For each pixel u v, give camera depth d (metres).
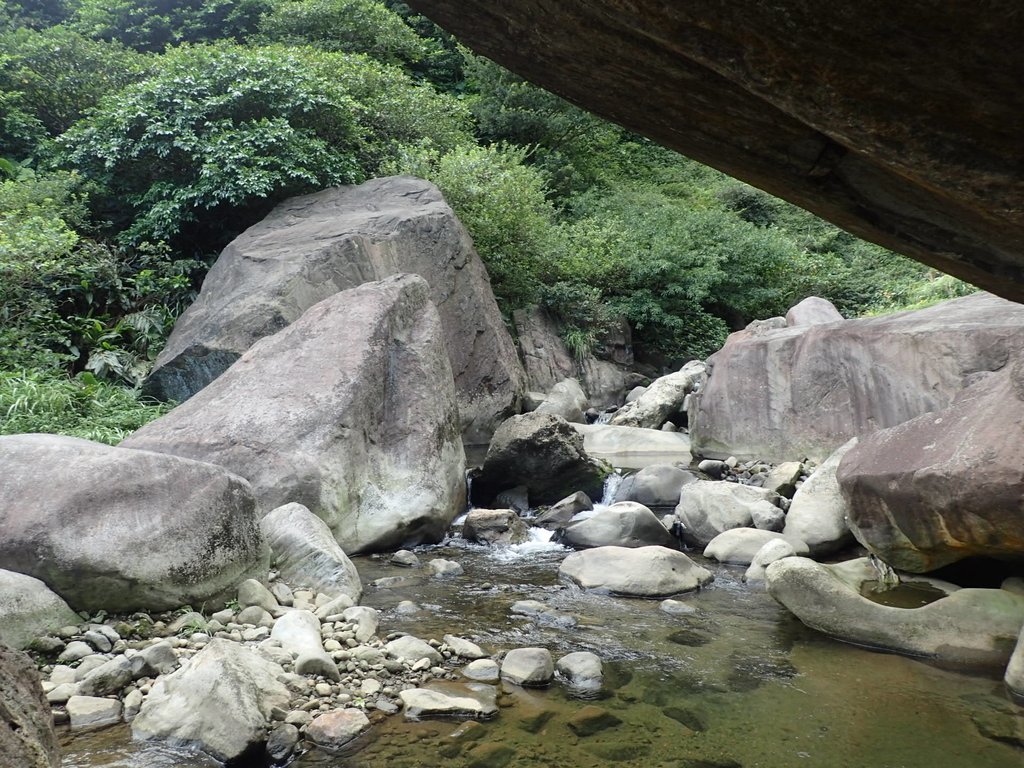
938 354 6.93
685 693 3.47
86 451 4.21
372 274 9.53
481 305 10.73
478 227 12.73
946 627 3.96
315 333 6.86
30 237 8.39
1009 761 2.89
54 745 1.98
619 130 21.64
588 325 14.65
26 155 12.20
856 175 1.65
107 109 11.06
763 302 17.72
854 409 7.85
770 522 6.13
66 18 17.27
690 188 21.39
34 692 2.00
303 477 5.63
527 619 4.47
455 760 2.85
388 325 6.95
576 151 20.02
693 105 1.59
